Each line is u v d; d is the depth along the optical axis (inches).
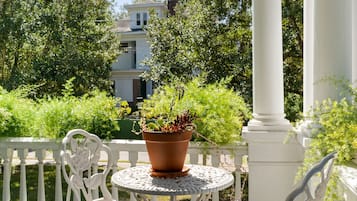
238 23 287.9
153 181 78.3
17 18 393.1
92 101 123.3
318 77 98.3
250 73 274.1
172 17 332.8
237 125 111.0
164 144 77.6
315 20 99.1
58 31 411.5
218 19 294.8
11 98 126.0
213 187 74.6
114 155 112.3
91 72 434.0
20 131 122.5
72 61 414.3
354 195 71.6
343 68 96.9
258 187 108.8
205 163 110.7
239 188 110.0
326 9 96.9
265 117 109.7
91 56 432.1
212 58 287.3
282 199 107.7
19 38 395.2
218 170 88.1
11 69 410.3
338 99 95.6
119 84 624.4
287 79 269.0
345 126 80.3
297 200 96.7
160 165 80.2
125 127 126.1
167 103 105.0
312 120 98.5
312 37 110.3
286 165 107.8
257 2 109.3
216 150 109.2
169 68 304.3
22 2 399.2
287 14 266.5
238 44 291.9
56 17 410.0
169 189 73.0
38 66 402.9
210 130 108.2
